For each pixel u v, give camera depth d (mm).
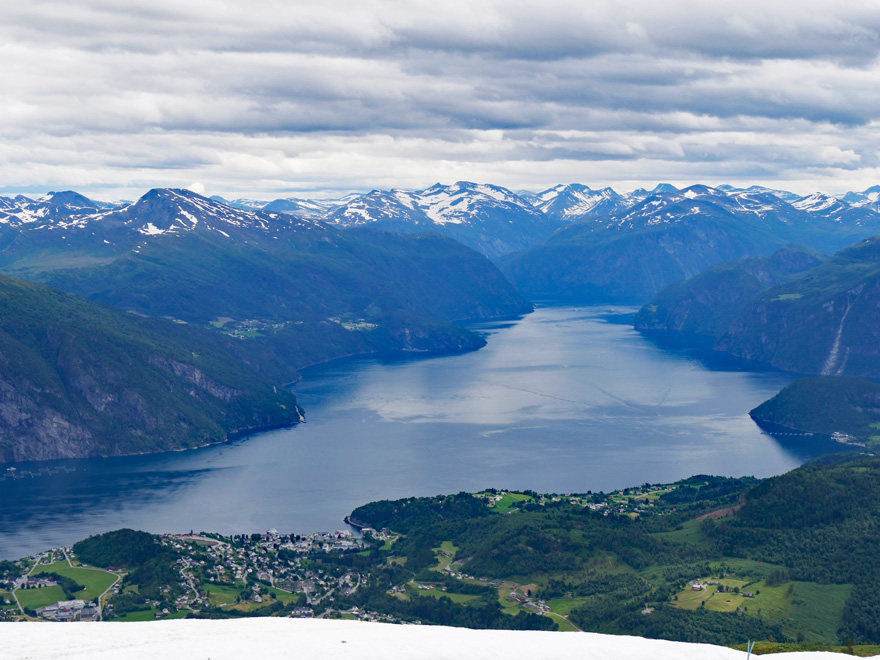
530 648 137750
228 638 137750
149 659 127188
